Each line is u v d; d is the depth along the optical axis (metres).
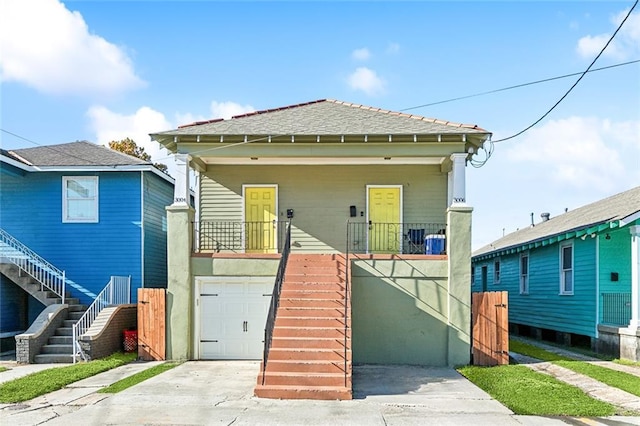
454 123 14.74
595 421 8.12
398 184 16.31
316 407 8.91
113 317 14.66
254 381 11.05
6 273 15.73
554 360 13.92
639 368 12.73
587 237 16.02
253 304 14.18
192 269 14.15
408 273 13.77
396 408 8.85
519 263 22.84
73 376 11.27
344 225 16.27
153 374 11.81
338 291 12.63
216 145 14.29
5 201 17.59
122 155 18.81
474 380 11.28
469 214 13.67
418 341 13.59
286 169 16.45
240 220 16.33
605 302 15.32
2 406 8.96
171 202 20.64
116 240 17.47
